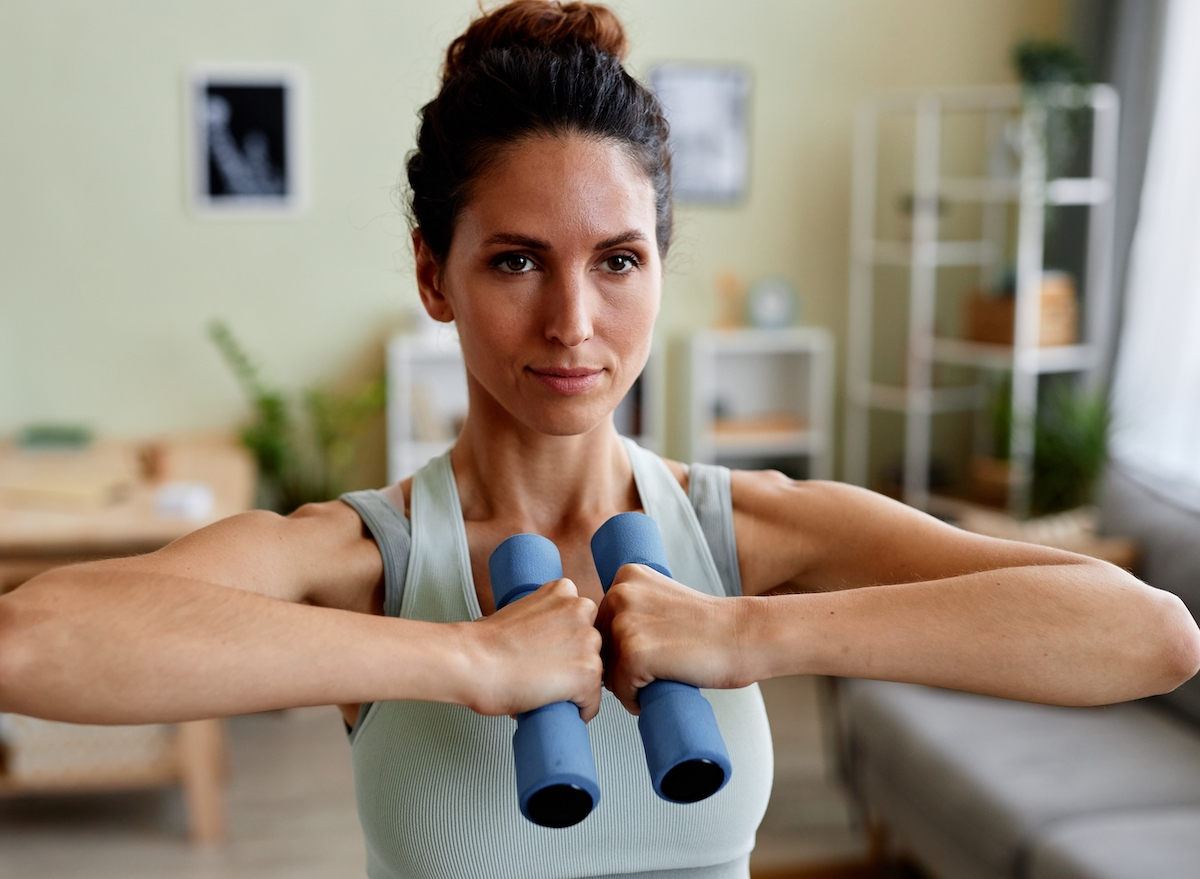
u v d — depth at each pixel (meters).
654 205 0.91
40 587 0.80
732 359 4.71
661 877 0.98
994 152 4.14
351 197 4.27
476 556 1.00
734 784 0.97
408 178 0.98
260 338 4.29
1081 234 4.35
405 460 4.19
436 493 1.00
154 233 4.18
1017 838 2.21
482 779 0.94
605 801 0.95
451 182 0.89
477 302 0.88
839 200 4.64
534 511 1.01
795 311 4.62
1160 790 2.33
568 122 0.85
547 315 0.87
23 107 4.04
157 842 2.97
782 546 1.02
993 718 2.67
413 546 0.97
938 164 4.66
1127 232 4.05
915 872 2.81
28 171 4.07
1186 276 3.92
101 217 4.13
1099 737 2.57
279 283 4.27
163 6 4.07
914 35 4.59
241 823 3.07
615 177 0.86
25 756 2.88
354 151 4.25
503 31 0.93
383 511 0.99
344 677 0.78
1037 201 3.97
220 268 4.23
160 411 4.26
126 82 4.09
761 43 4.50
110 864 2.86
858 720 2.84
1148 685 0.87
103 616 0.77
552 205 0.85
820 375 4.55
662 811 0.96
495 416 0.99
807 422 4.69
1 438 4.17
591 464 1.01
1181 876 1.99
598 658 0.82
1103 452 3.94
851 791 2.93
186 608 0.79
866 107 4.59
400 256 4.31
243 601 0.80
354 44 4.20
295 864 2.87
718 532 1.02
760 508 1.04
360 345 4.34
